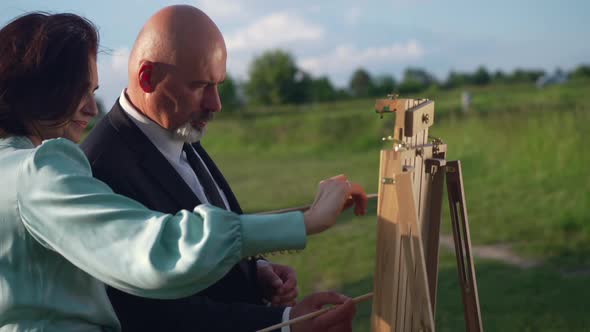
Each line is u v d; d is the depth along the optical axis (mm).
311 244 6293
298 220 1203
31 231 1137
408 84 61781
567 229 6414
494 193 8445
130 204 1129
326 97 55656
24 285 1175
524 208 7426
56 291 1203
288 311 1546
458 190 1828
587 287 4652
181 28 1588
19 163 1148
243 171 13703
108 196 1114
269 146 18734
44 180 1113
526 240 6145
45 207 1104
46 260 1188
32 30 1286
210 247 1072
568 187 8000
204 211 1128
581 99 14664
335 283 5098
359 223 7035
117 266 1067
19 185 1130
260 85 54406
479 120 12555
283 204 8891
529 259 5535
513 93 32281
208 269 1072
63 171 1132
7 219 1147
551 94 21109
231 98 44625
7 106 1276
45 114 1286
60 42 1284
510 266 5352
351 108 36344
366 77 64500
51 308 1195
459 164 1811
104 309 1301
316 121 18891
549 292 4613
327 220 1269
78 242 1089
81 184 1123
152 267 1043
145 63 1604
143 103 1665
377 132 16938
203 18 1620
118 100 1752
